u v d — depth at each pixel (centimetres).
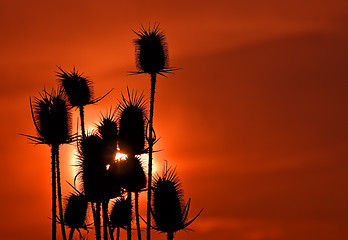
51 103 2011
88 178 1784
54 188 1939
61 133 1977
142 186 1909
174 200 1934
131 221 2000
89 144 1797
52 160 1969
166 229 1927
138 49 2242
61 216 1922
